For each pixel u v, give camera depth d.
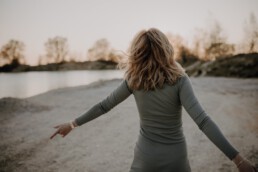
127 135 5.90
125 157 4.61
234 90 13.75
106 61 55.53
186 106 1.62
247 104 9.59
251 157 4.41
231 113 8.10
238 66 27.69
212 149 4.87
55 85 22.88
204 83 17.81
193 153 4.70
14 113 8.27
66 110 8.93
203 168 4.06
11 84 24.06
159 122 1.70
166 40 1.71
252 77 24.92
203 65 32.38
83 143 5.41
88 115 1.95
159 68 1.66
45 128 6.66
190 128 6.35
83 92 13.02
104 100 1.93
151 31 1.73
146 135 1.75
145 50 1.69
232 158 1.49
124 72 1.83
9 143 5.45
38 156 4.72
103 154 4.78
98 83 16.55
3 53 45.47
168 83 1.65
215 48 42.41
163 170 1.68
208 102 10.12
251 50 38.84
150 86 1.67
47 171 4.09
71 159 4.57
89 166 4.26
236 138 5.51
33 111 8.65
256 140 5.32
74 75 39.22
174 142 1.69
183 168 1.70
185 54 43.09
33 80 29.06
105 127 6.61
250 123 6.78
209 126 1.54
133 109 8.77
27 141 5.59
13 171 4.09
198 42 42.91
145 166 1.71
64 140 5.62
